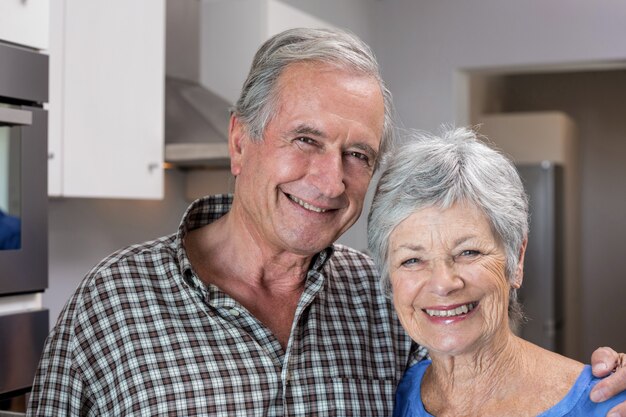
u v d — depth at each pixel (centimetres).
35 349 202
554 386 130
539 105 680
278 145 133
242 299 146
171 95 304
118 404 136
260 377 137
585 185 673
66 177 233
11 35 192
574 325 625
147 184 267
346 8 402
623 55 395
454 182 126
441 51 427
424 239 128
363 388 147
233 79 318
